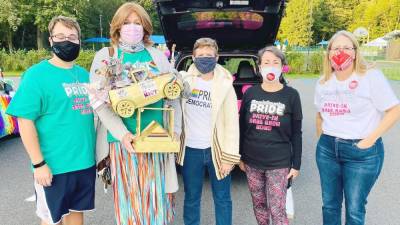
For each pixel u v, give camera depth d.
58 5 36.22
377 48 33.84
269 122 2.66
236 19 4.70
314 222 3.41
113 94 2.18
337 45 2.40
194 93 2.73
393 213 3.60
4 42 40.88
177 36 5.06
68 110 2.31
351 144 2.44
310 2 48.25
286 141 2.68
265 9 4.42
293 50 26.61
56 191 2.35
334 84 2.50
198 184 2.85
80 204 2.49
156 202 2.51
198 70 2.70
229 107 2.71
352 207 2.53
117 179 2.45
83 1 39.53
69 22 2.31
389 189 4.21
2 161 5.36
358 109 2.41
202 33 5.05
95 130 2.57
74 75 2.38
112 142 2.44
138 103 2.21
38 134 2.29
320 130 2.76
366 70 2.39
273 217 2.73
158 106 2.41
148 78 2.26
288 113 2.64
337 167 2.59
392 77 18.84
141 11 2.39
